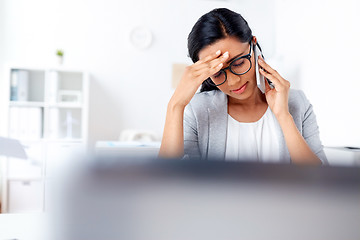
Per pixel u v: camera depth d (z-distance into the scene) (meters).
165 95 4.16
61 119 3.80
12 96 3.47
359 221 0.19
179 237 0.19
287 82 0.97
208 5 4.30
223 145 1.01
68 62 3.90
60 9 3.88
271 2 4.43
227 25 0.84
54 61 3.85
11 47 3.77
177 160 0.19
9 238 0.55
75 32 3.92
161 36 4.16
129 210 0.18
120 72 4.04
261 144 1.03
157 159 0.19
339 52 3.07
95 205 0.18
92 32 3.97
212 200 0.19
